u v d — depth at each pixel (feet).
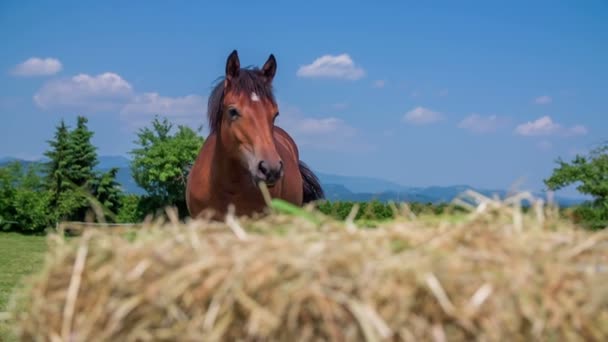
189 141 109.29
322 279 5.48
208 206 19.17
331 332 5.34
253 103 17.29
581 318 5.64
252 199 18.48
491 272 5.60
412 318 5.40
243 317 5.57
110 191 105.09
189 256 5.98
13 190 87.35
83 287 6.19
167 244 6.22
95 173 104.42
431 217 7.04
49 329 6.30
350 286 5.44
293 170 20.48
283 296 5.44
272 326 5.39
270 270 5.56
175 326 5.73
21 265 39.52
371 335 5.23
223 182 18.34
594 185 42.19
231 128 17.35
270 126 17.48
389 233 6.23
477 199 7.25
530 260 5.82
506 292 5.51
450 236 6.09
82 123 105.60
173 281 5.72
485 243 6.03
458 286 5.49
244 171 17.95
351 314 5.39
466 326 5.41
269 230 6.73
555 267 5.80
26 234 87.45
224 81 17.99
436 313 5.43
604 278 5.76
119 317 5.76
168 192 110.22
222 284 5.62
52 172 101.76
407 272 5.47
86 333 6.00
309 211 7.39
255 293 5.56
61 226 7.10
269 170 16.63
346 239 6.15
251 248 5.90
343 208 66.59
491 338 5.42
